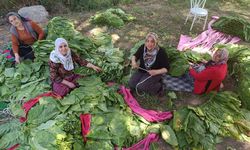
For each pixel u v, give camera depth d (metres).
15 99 4.81
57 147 3.88
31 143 3.97
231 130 4.38
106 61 5.56
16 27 5.43
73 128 4.12
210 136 4.28
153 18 7.51
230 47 5.78
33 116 4.33
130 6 8.46
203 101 5.00
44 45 5.52
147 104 4.89
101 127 4.21
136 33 6.80
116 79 5.28
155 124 4.39
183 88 5.23
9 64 5.57
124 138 4.12
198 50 6.20
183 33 6.87
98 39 6.28
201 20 7.50
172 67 5.30
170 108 4.84
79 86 4.97
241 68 5.20
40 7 7.68
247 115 4.63
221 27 6.70
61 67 4.84
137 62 5.32
